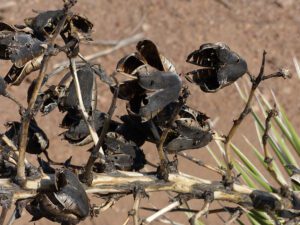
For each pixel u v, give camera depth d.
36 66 0.69
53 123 2.02
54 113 2.04
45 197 0.65
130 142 0.72
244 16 2.39
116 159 0.72
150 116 0.68
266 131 0.76
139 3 2.39
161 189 0.71
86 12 2.35
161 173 0.71
